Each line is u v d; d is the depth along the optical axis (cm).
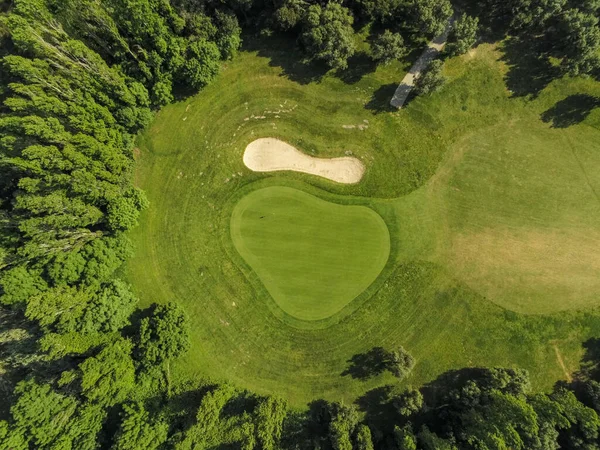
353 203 5728
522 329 5525
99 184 5053
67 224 4906
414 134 5734
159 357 5266
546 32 5681
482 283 5606
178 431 5238
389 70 5753
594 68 5403
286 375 5559
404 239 5684
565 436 5003
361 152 5753
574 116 5681
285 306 5647
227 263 5712
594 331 5497
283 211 5747
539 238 5641
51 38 4703
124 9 4775
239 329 5631
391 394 5488
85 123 4912
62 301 4866
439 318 5581
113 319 5222
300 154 5788
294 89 5797
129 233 5712
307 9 5462
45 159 4512
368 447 5003
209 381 5547
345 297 5641
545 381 5441
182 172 5788
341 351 5575
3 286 4866
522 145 5706
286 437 5381
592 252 5597
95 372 4759
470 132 5731
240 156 5794
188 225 5750
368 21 5744
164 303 5641
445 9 5309
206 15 5578
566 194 5669
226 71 5834
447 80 5469
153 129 5791
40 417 4897
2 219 4831
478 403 5131
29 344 5288
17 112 4838
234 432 5362
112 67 5250
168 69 5466
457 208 5700
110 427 5388
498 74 5731
